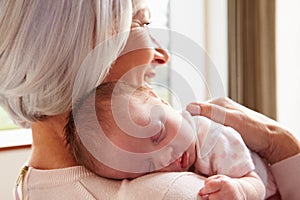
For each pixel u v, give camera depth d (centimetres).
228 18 239
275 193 104
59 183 83
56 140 86
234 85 239
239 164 88
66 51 77
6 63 79
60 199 82
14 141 221
